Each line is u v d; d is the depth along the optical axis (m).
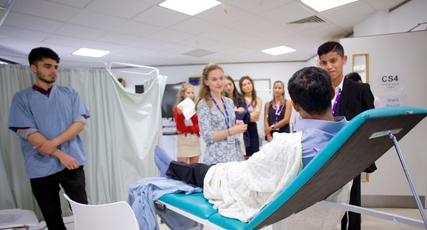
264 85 7.06
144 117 2.79
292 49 5.74
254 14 3.60
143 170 2.69
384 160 2.70
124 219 0.92
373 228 2.24
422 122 2.62
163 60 6.54
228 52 5.87
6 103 2.24
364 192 2.75
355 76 2.19
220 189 1.15
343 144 0.59
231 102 1.96
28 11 3.26
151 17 3.61
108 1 3.05
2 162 2.18
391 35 2.65
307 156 0.80
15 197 2.25
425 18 2.90
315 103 0.87
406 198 2.67
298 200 0.75
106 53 5.62
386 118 0.61
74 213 1.05
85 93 2.51
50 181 1.83
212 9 3.40
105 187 2.56
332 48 1.45
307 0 3.24
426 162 2.62
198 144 3.35
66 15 3.42
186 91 3.31
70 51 5.33
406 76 2.64
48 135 1.83
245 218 0.96
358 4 3.34
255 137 2.97
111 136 2.61
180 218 1.58
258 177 0.98
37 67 1.79
